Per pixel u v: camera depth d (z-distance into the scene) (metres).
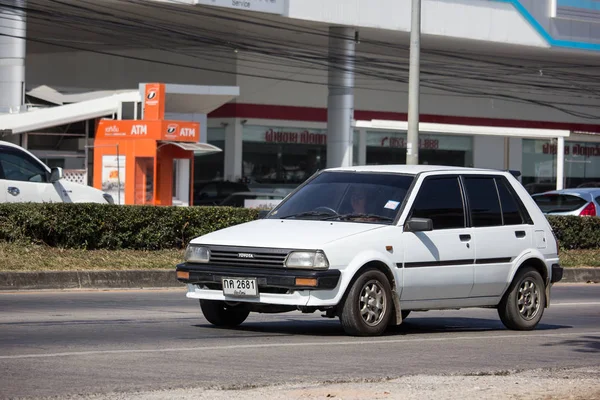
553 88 74.56
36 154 41.59
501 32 60.88
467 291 14.30
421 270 13.62
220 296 13.13
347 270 12.80
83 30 55.91
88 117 40.09
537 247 15.25
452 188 14.39
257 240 13.02
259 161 63.22
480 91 72.00
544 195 33.94
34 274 20.03
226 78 61.59
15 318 15.03
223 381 9.80
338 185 14.41
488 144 73.62
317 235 12.96
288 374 10.30
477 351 12.64
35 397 8.86
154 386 9.45
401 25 56.31
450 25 58.56
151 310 16.73
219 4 49.00
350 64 56.34
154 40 58.03
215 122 62.72
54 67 66.38
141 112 39.06
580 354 12.69
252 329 14.30
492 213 14.77
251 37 59.06
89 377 9.87
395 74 67.50
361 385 9.66
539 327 16.12
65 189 26.45
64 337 12.91
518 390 9.52
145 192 36.75
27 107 45.84
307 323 15.34
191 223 24.86
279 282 12.60
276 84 63.31
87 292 19.88
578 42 64.50
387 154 69.12
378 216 13.69
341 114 56.53
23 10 46.41
